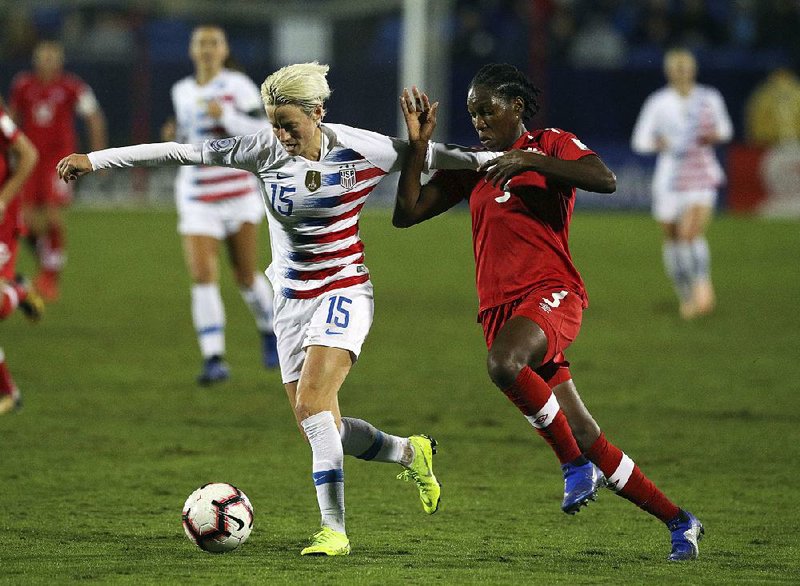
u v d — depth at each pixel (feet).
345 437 64.75
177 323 144.77
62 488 74.79
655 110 154.71
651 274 191.62
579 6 295.89
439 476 79.30
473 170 63.46
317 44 310.65
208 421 94.94
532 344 59.21
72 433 90.12
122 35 302.04
